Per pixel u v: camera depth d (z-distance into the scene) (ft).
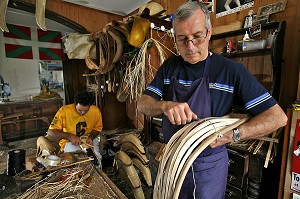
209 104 2.56
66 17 10.22
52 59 14.65
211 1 6.39
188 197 2.82
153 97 2.93
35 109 11.69
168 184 2.03
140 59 5.97
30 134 11.64
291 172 3.73
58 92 15.12
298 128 3.56
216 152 2.73
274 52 4.38
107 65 7.38
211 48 6.38
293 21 4.66
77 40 8.98
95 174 3.40
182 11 2.36
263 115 2.23
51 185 3.01
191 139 2.11
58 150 6.12
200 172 2.65
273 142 4.04
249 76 2.43
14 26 13.00
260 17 5.09
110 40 7.23
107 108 9.54
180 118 2.07
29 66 13.87
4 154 8.88
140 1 10.00
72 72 15.46
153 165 5.95
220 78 2.53
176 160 2.06
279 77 4.71
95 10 11.19
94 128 7.32
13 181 2.98
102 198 2.76
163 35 6.25
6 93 12.51
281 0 4.78
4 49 12.82
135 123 9.36
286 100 4.95
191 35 2.38
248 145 4.36
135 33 5.97
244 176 4.24
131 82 6.27
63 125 6.69
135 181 5.37
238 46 5.34
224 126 2.28
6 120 10.69
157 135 6.64
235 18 5.82
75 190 2.93
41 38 14.10
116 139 8.20
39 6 4.21
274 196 4.64
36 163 3.76
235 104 2.65
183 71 2.82
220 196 2.88
